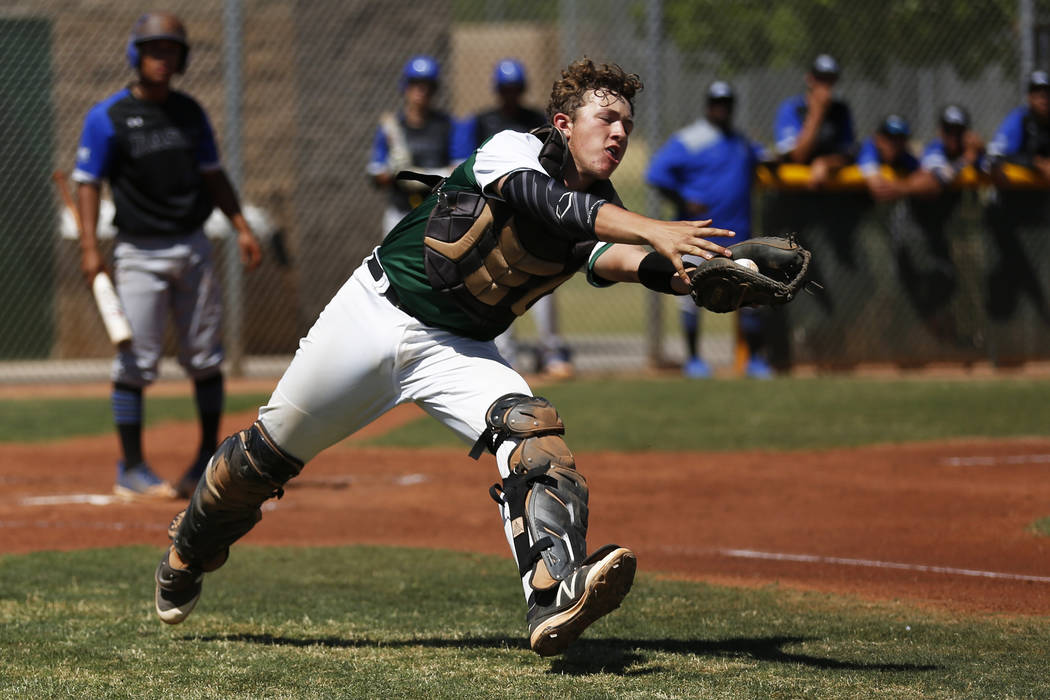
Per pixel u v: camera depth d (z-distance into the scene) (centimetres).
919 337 4825
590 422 3728
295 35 5225
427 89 4119
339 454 3334
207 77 5197
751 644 1518
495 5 7400
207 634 1584
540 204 1225
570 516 1258
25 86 5103
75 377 4859
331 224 5319
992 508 2511
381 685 1328
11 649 1496
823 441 3403
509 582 1931
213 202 2800
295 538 2319
